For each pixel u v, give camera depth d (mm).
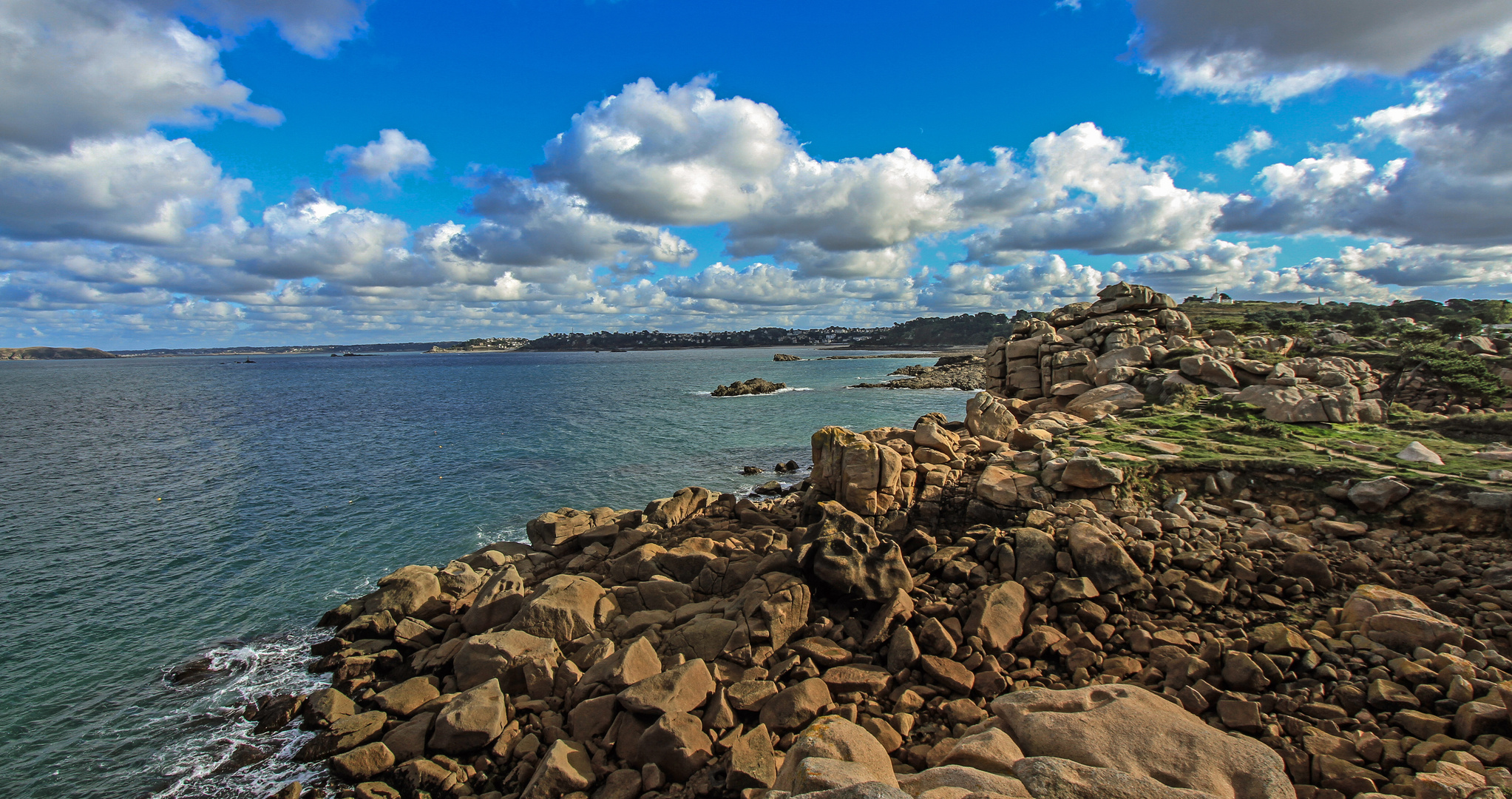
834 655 12453
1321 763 8312
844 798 5418
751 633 12914
